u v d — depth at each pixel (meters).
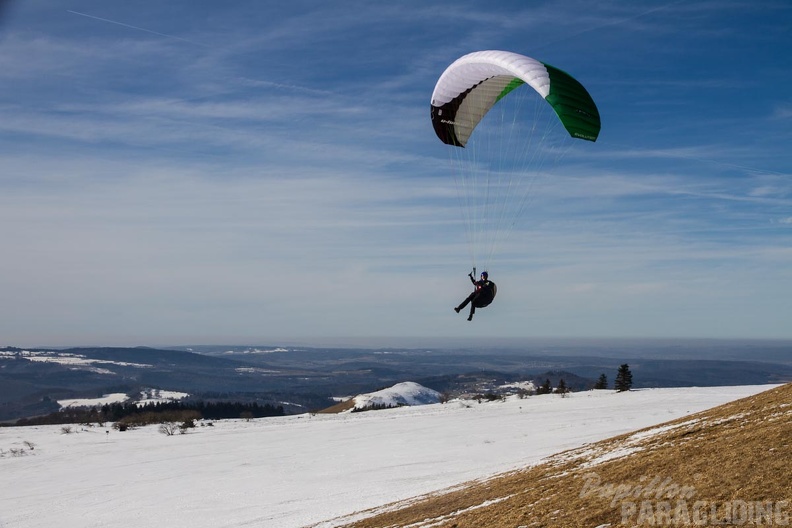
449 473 32.78
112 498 39.47
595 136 21.81
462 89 26.08
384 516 21.42
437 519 17.70
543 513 14.05
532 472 21.33
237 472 43.84
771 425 14.52
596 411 53.62
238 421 90.75
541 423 49.53
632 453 17.59
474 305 21.11
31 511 38.31
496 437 44.91
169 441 67.81
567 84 21.92
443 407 81.94
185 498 36.62
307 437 59.84
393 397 165.38
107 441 72.12
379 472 36.81
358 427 63.81
